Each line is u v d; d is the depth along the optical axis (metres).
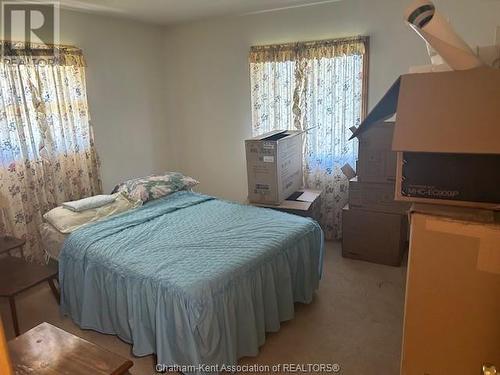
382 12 3.40
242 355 2.26
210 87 4.44
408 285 1.01
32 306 2.94
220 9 3.71
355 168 3.74
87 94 3.77
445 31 1.03
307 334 2.51
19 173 3.24
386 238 3.37
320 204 3.94
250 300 2.24
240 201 4.61
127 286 2.24
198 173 4.82
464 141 0.92
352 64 3.59
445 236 0.95
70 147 3.62
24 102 3.20
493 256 0.91
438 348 1.01
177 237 2.66
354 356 2.29
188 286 2.00
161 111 4.67
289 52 3.80
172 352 2.12
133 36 4.20
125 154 4.26
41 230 3.26
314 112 3.84
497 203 0.94
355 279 3.20
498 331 0.93
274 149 3.33
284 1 3.48
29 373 1.29
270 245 2.47
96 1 3.20
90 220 3.04
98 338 2.51
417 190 1.01
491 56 1.19
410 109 0.98
